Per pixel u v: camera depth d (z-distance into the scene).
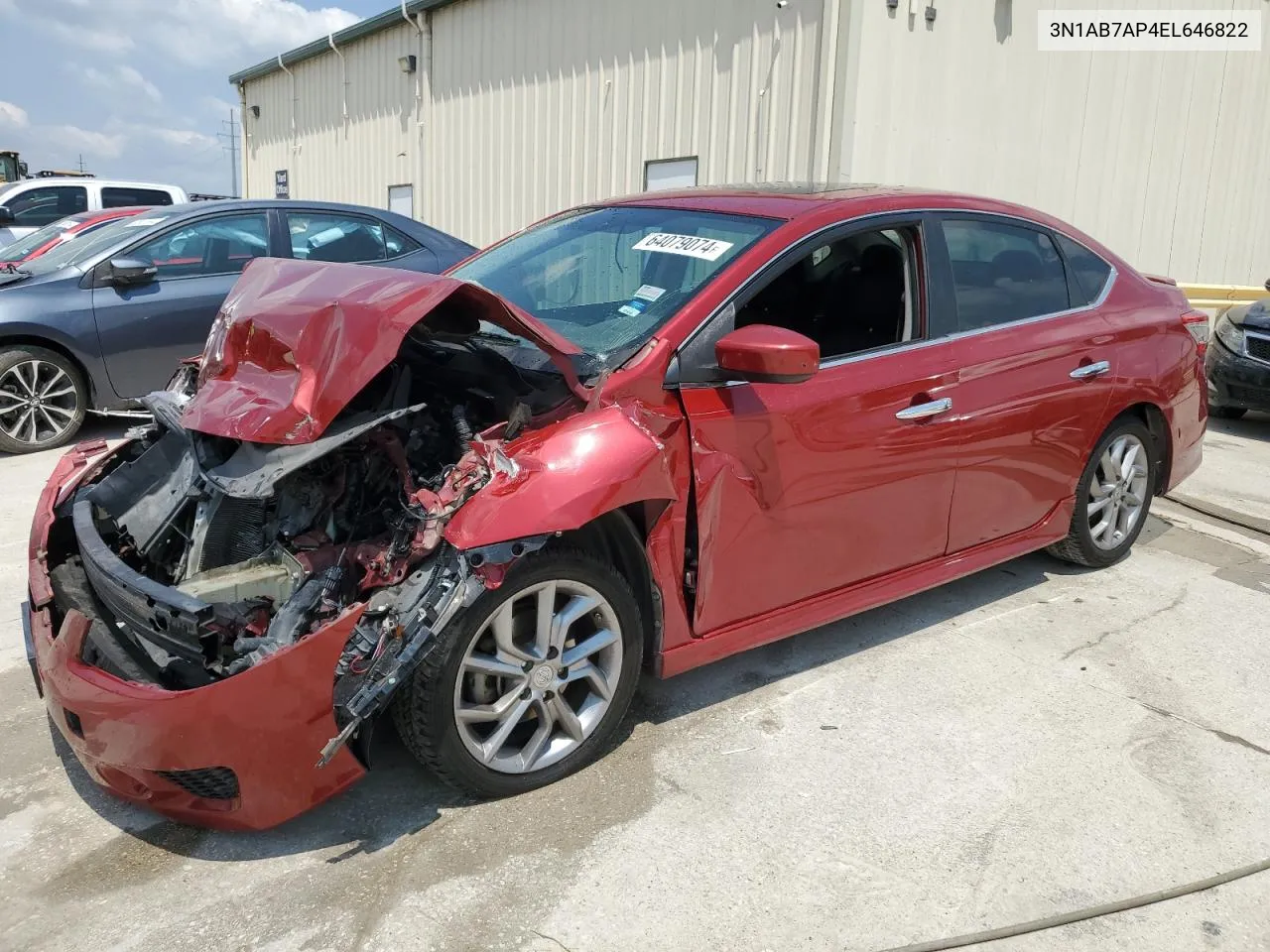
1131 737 3.08
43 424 6.31
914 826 2.62
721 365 2.72
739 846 2.52
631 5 8.96
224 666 2.29
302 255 6.75
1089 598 4.18
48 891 2.32
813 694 3.30
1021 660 3.58
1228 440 7.52
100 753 2.30
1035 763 2.93
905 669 3.49
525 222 10.81
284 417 2.44
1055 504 4.02
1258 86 10.35
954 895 2.36
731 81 8.06
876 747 2.99
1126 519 4.46
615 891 2.34
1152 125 9.44
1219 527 5.23
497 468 2.41
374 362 2.46
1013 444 3.67
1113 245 9.57
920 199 3.50
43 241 8.62
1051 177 8.80
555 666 2.64
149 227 6.38
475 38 11.15
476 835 2.54
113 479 3.06
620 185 9.41
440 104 11.99
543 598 2.57
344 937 2.18
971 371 3.46
